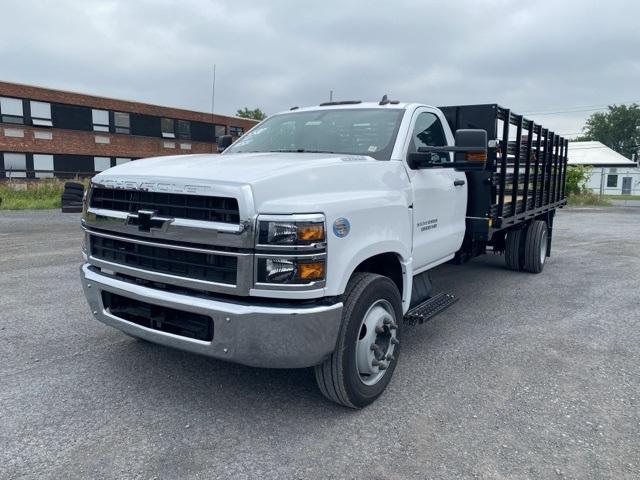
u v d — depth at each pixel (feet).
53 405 12.24
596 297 23.34
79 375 13.91
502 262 31.86
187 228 10.61
